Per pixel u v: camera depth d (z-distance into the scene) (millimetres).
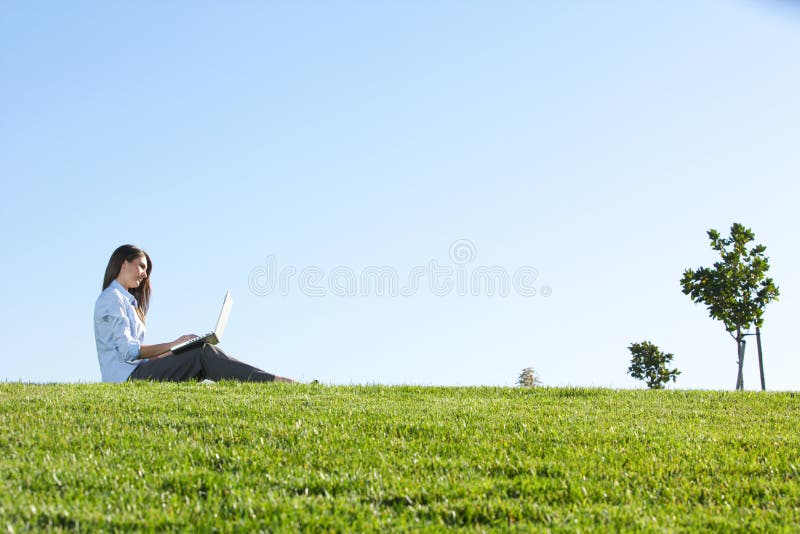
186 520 5043
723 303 19500
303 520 5102
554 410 9555
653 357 22500
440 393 11203
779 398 11297
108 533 4832
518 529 5195
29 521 4863
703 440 7938
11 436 6879
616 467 6719
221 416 8070
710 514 5668
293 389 10312
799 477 6645
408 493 5762
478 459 6801
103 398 8773
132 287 10820
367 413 8617
